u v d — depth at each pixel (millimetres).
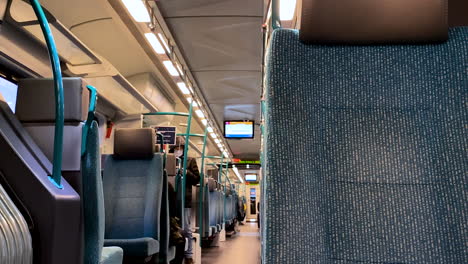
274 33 1151
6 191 1439
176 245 4742
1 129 1513
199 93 9625
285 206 1002
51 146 1774
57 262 1453
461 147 1055
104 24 5258
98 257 1778
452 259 992
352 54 1133
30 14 2670
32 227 1417
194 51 7070
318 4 1130
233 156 21406
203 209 7785
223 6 5438
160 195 3848
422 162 1059
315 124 1084
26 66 3084
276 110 1072
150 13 4309
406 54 1129
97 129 1838
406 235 1016
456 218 1014
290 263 967
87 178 1759
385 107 1098
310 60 1123
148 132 3979
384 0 1141
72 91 1786
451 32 1156
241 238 13000
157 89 8000
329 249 1014
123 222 3809
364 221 1028
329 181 1057
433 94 1099
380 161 1064
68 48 3320
